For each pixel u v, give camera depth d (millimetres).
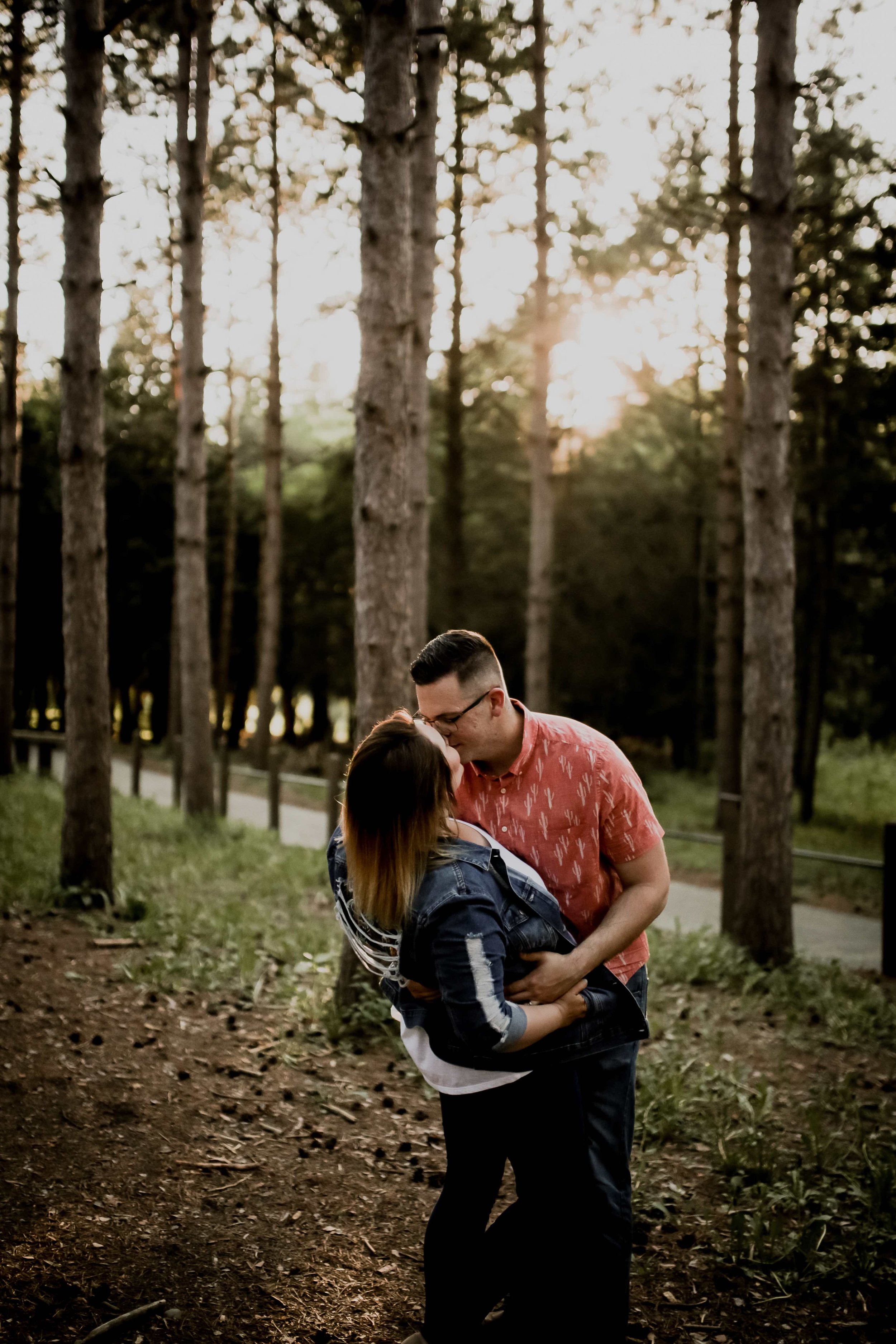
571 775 2420
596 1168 2365
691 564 22688
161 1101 3914
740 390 14742
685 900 9445
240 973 5523
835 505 15773
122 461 26969
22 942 5762
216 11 10891
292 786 18219
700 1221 3342
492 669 2387
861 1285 2992
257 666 31578
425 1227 3182
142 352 19672
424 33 5078
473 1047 2027
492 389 18922
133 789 15094
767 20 6598
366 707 5043
